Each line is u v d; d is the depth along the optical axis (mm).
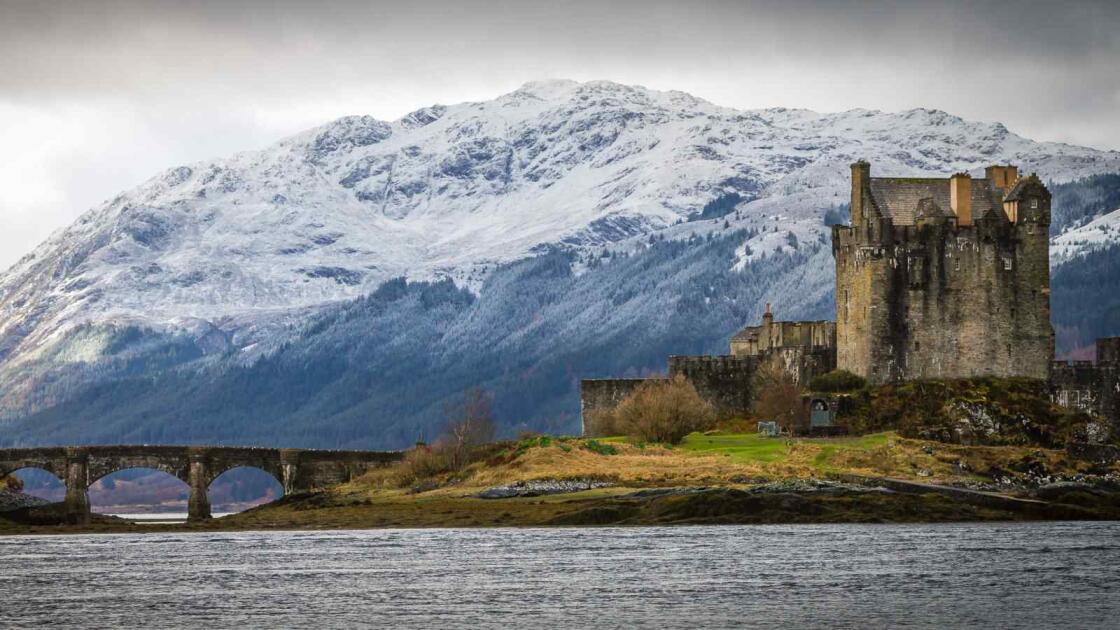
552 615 160500
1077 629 152125
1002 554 197375
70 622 159750
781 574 182875
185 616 162625
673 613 160625
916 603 164750
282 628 156000
